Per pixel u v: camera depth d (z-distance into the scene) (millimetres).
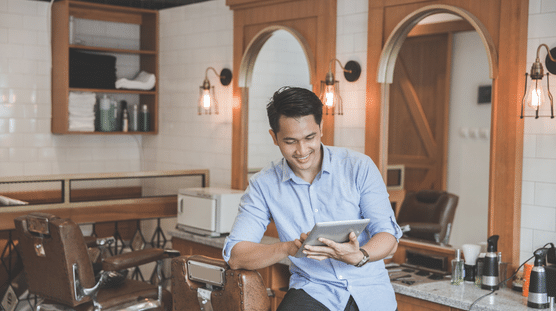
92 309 3064
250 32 4496
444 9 3287
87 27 5570
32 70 5320
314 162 2041
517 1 2980
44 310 3188
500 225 3104
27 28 5273
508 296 2844
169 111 5504
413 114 3510
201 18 5051
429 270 3371
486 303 2717
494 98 3107
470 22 3162
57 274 3004
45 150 5445
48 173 5473
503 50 3062
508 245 3070
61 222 2934
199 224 4148
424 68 3445
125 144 5922
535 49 2988
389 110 3609
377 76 3605
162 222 5527
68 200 4488
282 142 1935
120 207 4707
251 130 4523
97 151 5754
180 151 5375
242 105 4547
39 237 3031
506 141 3070
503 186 3088
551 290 2682
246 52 4434
